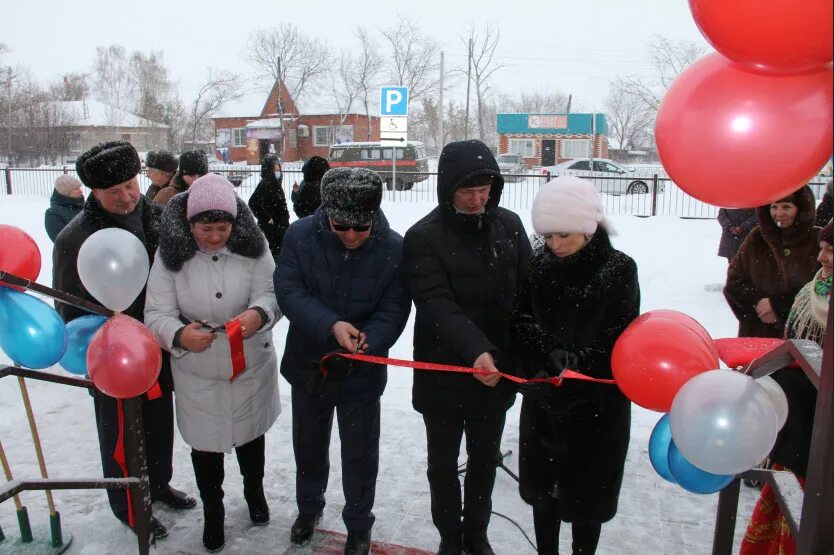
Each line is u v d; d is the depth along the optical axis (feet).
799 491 5.59
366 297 9.27
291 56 145.48
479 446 9.32
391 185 68.90
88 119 147.74
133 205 9.70
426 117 149.79
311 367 9.50
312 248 9.24
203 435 9.47
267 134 145.69
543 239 8.29
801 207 10.77
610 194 63.05
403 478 11.93
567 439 8.05
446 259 8.59
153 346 7.77
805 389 6.33
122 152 9.24
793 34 3.71
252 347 9.72
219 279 9.41
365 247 9.17
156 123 155.94
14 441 13.14
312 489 10.08
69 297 7.94
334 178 8.68
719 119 4.19
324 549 9.93
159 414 10.41
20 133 117.91
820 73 4.07
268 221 20.30
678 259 31.63
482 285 8.71
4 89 122.62
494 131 176.76
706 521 10.55
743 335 12.10
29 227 43.62
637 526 10.43
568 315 7.82
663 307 23.89
